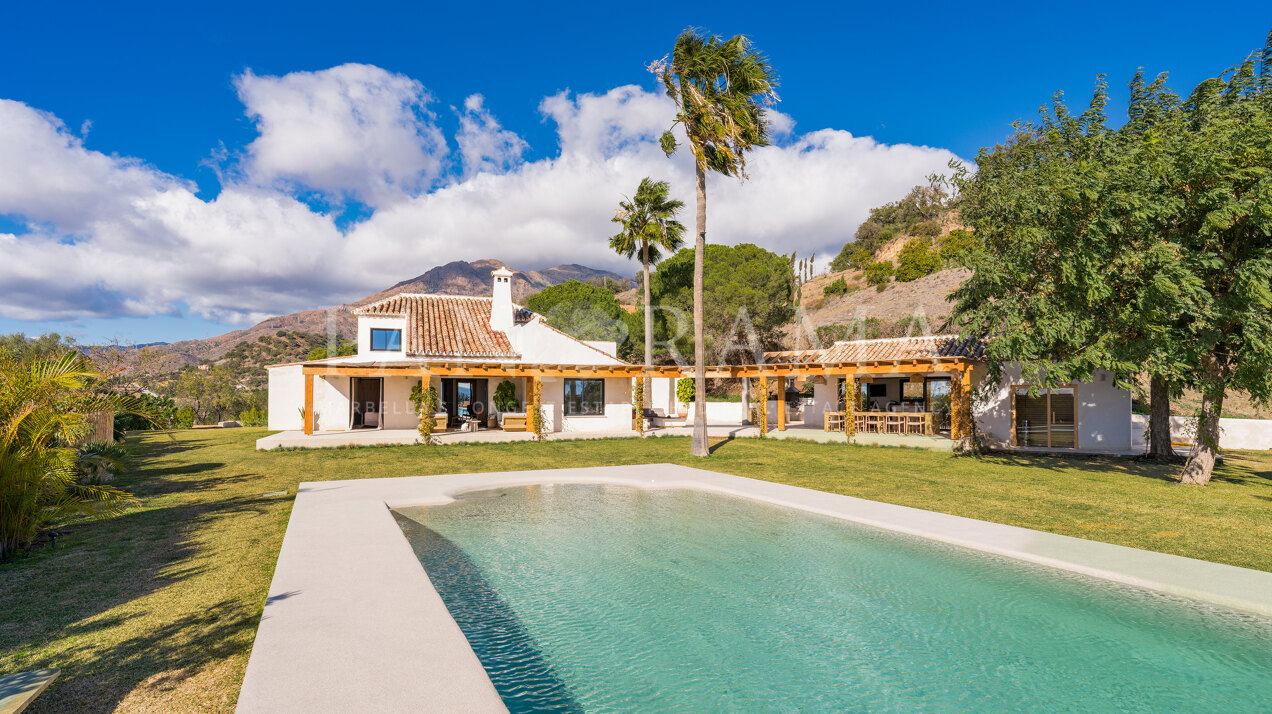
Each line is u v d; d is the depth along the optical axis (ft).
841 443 69.31
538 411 73.36
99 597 18.79
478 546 27.45
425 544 27.76
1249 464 52.70
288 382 86.53
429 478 41.60
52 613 17.47
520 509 34.81
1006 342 43.32
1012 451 61.31
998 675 15.35
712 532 29.60
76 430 24.93
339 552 22.34
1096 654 16.47
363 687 12.23
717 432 78.23
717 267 130.93
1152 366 38.65
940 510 33.12
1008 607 19.65
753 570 23.82
